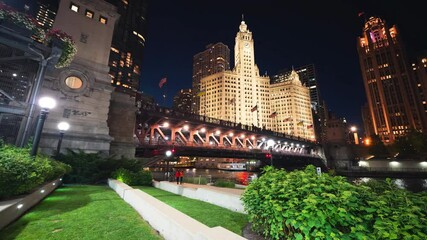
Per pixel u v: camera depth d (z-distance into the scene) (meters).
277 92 180.50
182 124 50.16
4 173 6.29
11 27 10.76
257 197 5.27
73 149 24.55
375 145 100.50
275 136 76.81
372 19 192.25
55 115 24.61
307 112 178.38
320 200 3.79
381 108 167.50
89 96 27.52
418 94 164.00
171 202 10.78
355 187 4.04
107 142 27.34
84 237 5.31
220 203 9.89
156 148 41.47
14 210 6.43
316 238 3.66
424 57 171.75
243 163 111.56
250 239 5.33
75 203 9.23
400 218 3.12
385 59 174.88
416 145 91.75
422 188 61.31
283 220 4.38
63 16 28.44
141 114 40.03
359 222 3.55
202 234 3.83
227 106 161.38
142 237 5.39
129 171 20.09
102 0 32.06
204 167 129.00
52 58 12.20
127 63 131.38
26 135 10.67
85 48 28.89
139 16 148.88
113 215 7.38
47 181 11.21
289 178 5.13
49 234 5.45
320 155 102.69
